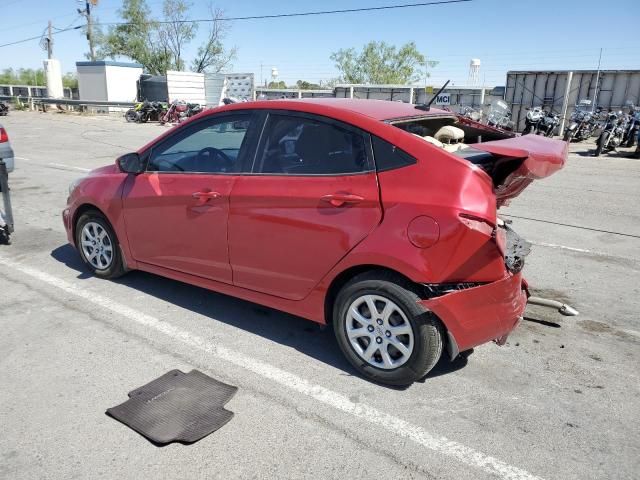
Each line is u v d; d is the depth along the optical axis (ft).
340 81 159.94
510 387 10.64
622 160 45.75
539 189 31.94
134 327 12.92
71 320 13.21
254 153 11.85
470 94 73.20
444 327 10.11
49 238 20.27
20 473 8.13
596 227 23.15
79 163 39.78
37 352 11.63
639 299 15.31
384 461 8.49
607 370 11.36
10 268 16.84
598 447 8.89
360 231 10.16
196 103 93.35
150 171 13.91
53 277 16.07
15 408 9.66
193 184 12.72
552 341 12.64
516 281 10.25
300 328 13.10
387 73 155.33
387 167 10.11
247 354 11.79
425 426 9.36
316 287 11.08
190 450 8.67
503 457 8.62
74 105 109.70
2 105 92.99
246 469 8.27
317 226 10.65
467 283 9.69
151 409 9.68
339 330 10.97
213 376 10.87
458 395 10.33
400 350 10.22
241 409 9.77
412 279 9.68
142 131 67.92
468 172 9.50
